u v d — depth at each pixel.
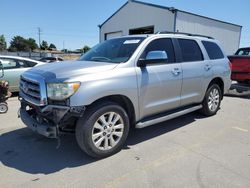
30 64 8.31
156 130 4.81
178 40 4.73
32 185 2.91
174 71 4.41
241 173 3.21
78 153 3.76
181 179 3.05
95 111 3.37
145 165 3.40
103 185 2.92
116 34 23.64
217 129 4.93
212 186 2.91
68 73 3.30
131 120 3.96
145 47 4.04
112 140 3.63
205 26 20.23
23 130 4.75
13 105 6.96
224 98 8.38
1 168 3.30
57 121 3.21
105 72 3.46
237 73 9.11
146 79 3.91
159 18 19.16
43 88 3.25
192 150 3.89
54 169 3.29
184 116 5.79
